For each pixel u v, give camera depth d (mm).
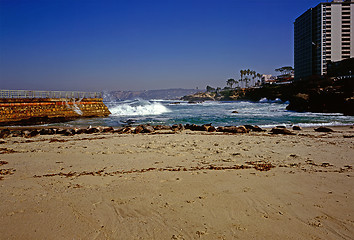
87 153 9617
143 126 17141
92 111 33438
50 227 4082
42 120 26562
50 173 7074
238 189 5602
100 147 10812
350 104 31797
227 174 6691
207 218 4336
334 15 97938
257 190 5535
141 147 10688
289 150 9812
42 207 4797
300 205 4781
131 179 6402
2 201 5086
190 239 3721
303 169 7125
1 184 6145
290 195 5254
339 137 13266
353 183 5934
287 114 33250
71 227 4082
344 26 98312
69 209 4715
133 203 4949
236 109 48094
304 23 109438
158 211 4609
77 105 31734
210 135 14336
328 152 9406
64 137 14242
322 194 5289
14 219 4340
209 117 29594
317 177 6395
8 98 25672
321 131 15930
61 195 5391
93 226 4113
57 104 29594
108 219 4340
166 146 10836
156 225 4125
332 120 24625
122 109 38031
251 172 6852
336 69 86625
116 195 5359
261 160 8211
